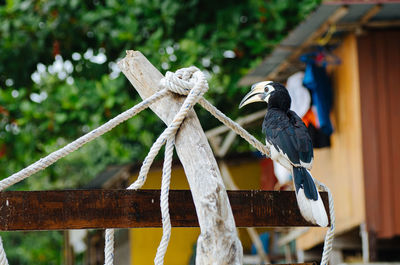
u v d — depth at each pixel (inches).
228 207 141.3
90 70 591.8
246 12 556.4
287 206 159.0
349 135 369.1
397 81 357.4
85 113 536.7
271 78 442.6
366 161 353.4
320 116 379.9
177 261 506.6
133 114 157.3
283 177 423.5
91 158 729.0
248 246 540.1
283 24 529.3
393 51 358.3
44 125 543.2
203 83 154.5
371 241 348.8
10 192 146.6
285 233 515.8
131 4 553.9
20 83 581.0
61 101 535.8
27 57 571.2
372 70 357.4
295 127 185.9
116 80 538.0
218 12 548.1
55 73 586.2
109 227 148.9
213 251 136.9
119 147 575.2
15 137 551.5
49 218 147.2
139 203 150.5
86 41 588.4
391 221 350.3
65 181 737.0
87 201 148.6
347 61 369.1
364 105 355.3
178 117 150.1
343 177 381.4
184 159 148.4
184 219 151.5
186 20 563.5
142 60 163.8
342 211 385.1
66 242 531.5
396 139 354.3
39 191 147.3
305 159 178.1
